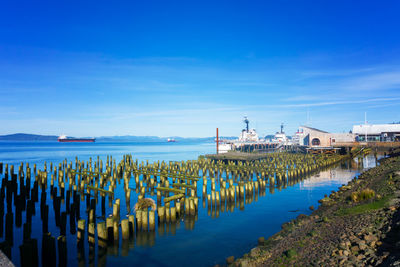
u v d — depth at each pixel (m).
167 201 23.80
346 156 74.44
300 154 80.44
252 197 32.94
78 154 111.31
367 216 15.88
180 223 22.80
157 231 20.81
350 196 22.62
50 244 15.01
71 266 15.48
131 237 19.09
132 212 26.38
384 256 10.36
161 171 49.47
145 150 155.25
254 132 125.88
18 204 24.20
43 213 23.89
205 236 19.77
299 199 31.44
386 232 12.80
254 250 15.27
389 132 96.94
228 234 20.16
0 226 21.08
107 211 26.89
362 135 101.88
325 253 12.29
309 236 15.11
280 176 42.06
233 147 101.62
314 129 97.25
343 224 15.70
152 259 16.22
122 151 141.12
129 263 15.79
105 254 16.94
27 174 39.28
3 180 33.41
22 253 13.80
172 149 171.50
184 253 16.88
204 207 28.34
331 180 44.88
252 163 61.44
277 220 23.47
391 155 72.62
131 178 49.41
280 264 12.34
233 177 49.75
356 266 10.48
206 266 15.10
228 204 28.91
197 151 143.88
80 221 17.33
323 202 27.88
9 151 131.75
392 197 18.97
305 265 11.61
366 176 37.66
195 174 50.03
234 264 14.27
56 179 46.19
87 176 40.81
